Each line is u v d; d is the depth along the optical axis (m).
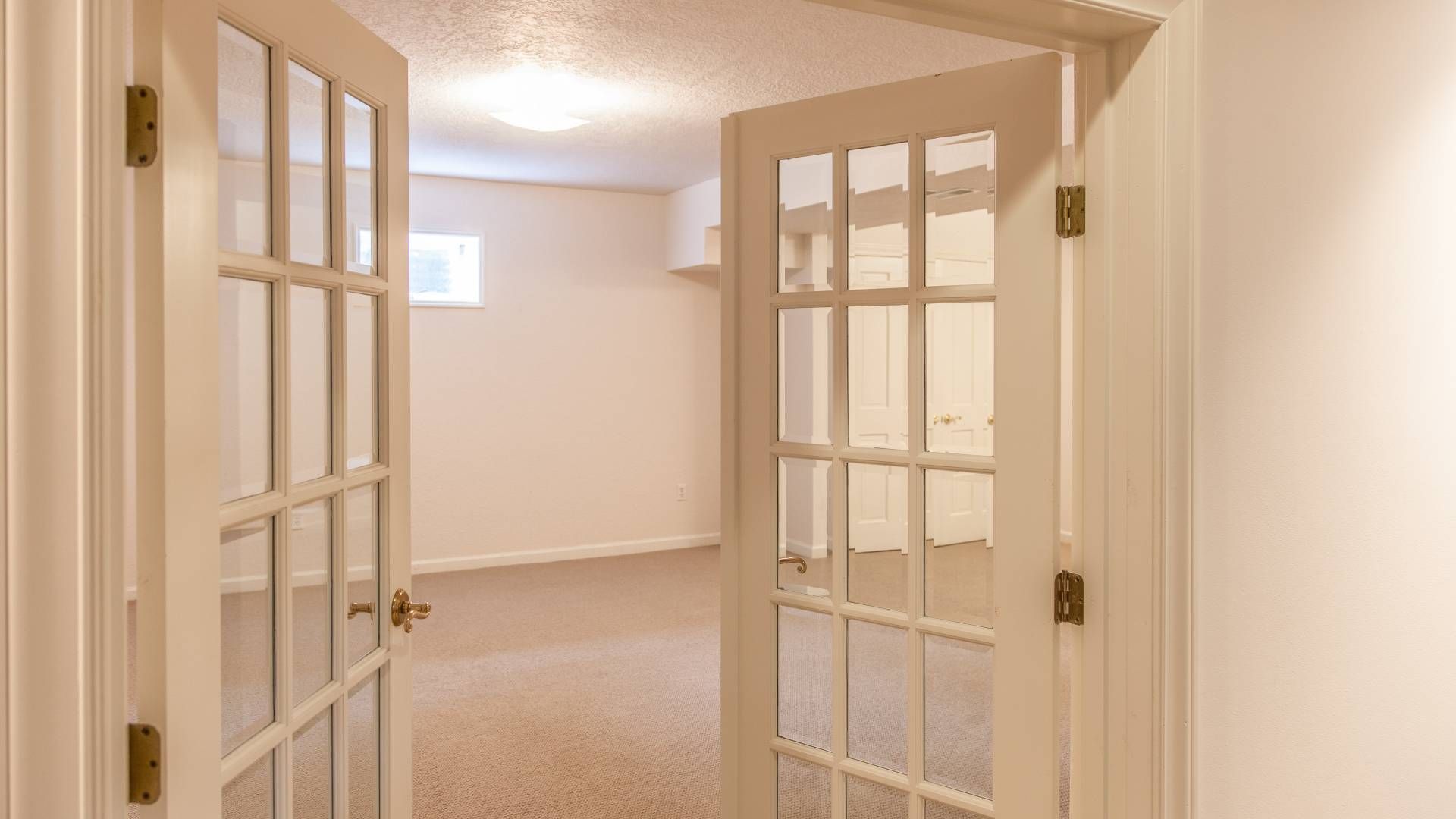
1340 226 1.73
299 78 1.44
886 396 1.95
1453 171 1.89
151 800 1.09
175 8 1.08
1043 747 1.74
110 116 0.89
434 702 3.99
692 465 7.34
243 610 1.31
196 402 1.13
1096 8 1.45
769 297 2.09
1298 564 1.71
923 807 1.91
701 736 3.63
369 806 1.74
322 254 1.52
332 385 1.56
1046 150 1.70
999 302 1.77
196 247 1.13
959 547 1.86
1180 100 1.53
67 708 0.86
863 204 1.96
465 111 4.62
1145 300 1.56
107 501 0.89
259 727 1.35
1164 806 1.56
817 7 3.18
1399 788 1.89
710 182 6.48
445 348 6.46
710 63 3.83
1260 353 1.63
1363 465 1.79
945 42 3.55
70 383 0.85
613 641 4.90
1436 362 1.89
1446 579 1.95
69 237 0.85
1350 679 1.80
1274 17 1.63
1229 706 1.62
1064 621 1.73
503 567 6.64
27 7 0.83
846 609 1.99
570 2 3.16
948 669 1.88
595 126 4.93
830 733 2.04
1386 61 1.79
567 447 6.87
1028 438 1.74
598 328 6.94
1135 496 1.58
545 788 3.16
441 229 6.38
